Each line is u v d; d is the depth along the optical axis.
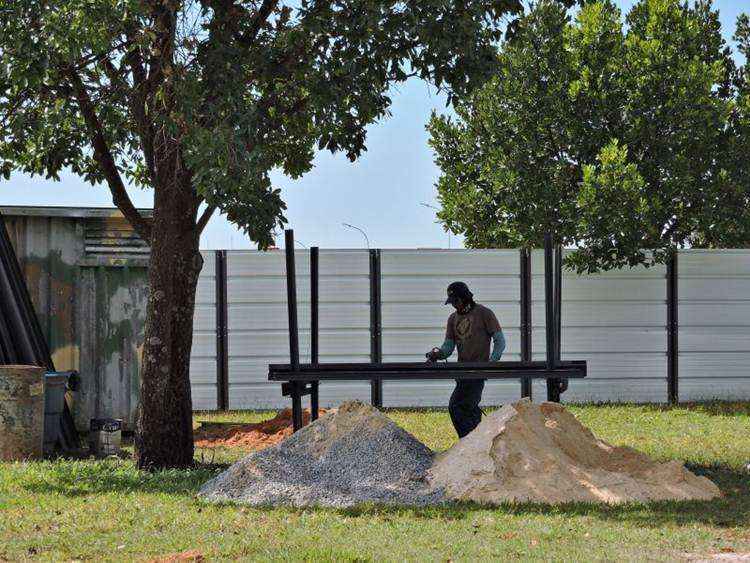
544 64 57.38
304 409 41.19
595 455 26.62
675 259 52.34
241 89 27.84
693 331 52.41
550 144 58.97
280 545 18.92
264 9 29.92
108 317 41.16
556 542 19.27
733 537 19.86
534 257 51.09
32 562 18.06
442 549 18.64
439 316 50.91
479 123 60.88
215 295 50.16
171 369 31.17
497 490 24.06
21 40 25.45
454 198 61.59
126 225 41.38
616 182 50.50
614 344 52.00
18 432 33.19
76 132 34.88
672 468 25.75
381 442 26.62
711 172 58.56
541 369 28.89
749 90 63.81
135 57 29.20
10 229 40.84
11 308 38.28
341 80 28.86
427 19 27.56
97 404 41.00
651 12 57.25
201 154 26.02
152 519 21.83
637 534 19.98
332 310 50.56
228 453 35.47
